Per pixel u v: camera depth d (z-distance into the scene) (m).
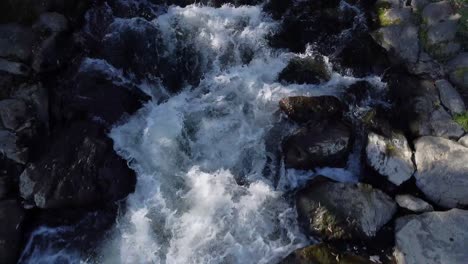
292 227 8.34
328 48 10.27
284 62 10.09
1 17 10.08
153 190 8.81
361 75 9.94
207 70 10.23
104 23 10.46
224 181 8.84
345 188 8.45
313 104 9.24
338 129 9.02
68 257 8.21
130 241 8.26
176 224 8.39
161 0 10.99
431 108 9.34
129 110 9.66
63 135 9.05
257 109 9.59
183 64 10.27
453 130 9.05
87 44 10.18
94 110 9.38
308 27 10.59
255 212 8.48
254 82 9.90
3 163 8.80
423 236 7.94
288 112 9.30
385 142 8.95
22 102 9.30
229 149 9.26
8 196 8.54
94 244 8.29
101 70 9.82
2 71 9.48
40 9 10.18
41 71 9.63
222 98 9.81
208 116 9.61
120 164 8.79
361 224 8.09
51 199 8.34
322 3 10.95
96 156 8.61
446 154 8.73
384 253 7.88
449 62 9.89
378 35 10.41
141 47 10.17
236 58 10.26
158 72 10.14
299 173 8.93
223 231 8.28
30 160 8.90
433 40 10.03
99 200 8.55
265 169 9.05
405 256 7.76
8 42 9.76
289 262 7.72
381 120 9.30
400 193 8.63
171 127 9.46
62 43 9.99
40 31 9.94
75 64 9.88
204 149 9.30
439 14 10.15
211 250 8.09
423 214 8.22
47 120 9.36
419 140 9.04
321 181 8.64
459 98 9.34
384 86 9.76
